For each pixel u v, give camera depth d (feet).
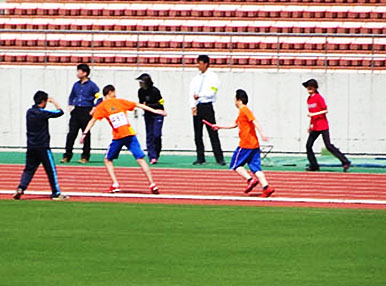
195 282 96.22
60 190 171.63
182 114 254.47
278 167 216.13
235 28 286.25
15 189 173.06
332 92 251.19
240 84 253.24
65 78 257.75
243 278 98.27
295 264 105.91
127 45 282.36
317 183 185.88
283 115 252.21
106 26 290.76
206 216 141.08
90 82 219.41
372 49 256.11
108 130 254.27
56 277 98.22
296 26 284.20
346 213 146.00
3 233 124.67
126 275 99.35
